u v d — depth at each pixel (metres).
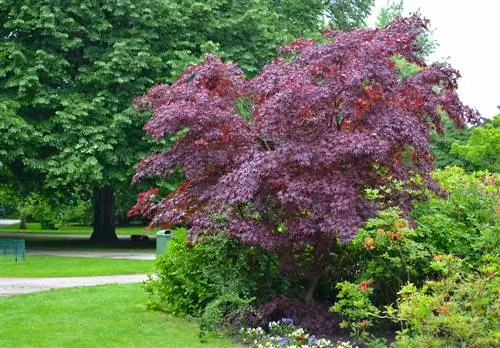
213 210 7.70
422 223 7.61
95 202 28.59
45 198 30.72
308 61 7.54
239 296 7.90
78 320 8.25
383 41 7.38
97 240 28.16
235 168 7.51
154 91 8.46
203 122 7.55
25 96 21.12
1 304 9.55
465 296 6.02
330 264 7.99
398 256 7.15
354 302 6.38
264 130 7.45
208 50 21.95
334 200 6.75
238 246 8.24
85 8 21.25
